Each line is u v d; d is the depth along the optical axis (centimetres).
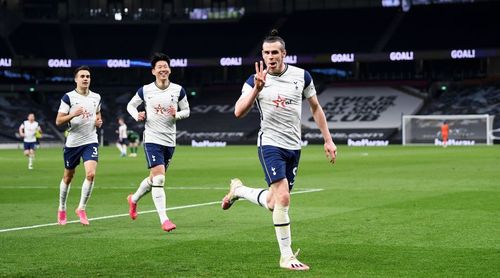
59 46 10250
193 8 10712
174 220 1759
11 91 10244
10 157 5938
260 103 1181
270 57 1160
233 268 1132
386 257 1214
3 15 9981
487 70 9688
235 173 3638
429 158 4962
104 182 3103
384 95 9588
